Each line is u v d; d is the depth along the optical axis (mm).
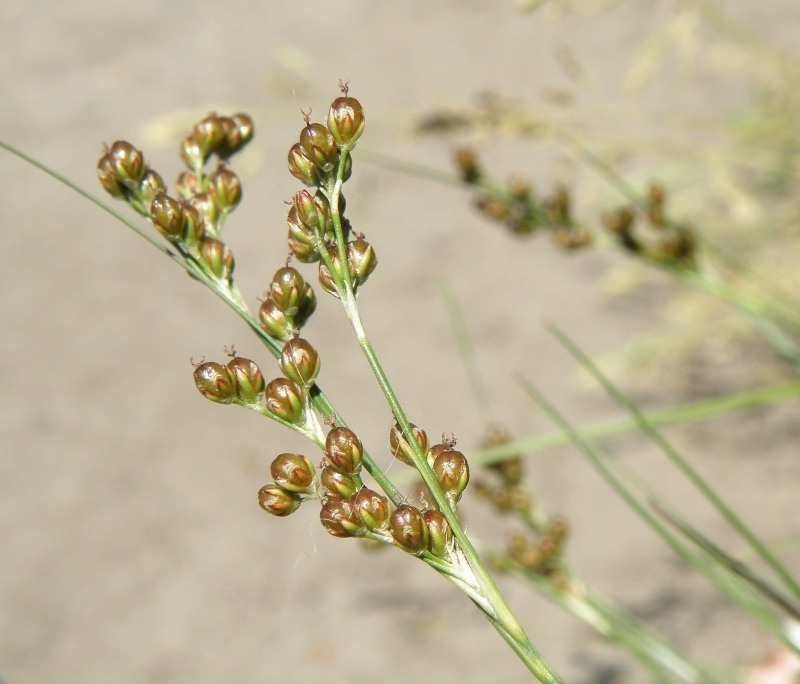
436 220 751
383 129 426
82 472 602
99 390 652
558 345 632
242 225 753
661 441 201
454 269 711
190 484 584
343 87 150
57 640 506
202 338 681
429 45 893
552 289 679
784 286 365
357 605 504
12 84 900
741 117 351
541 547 224
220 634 500
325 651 482
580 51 819
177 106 830
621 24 828
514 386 608
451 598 504
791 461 507
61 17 974
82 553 552
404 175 778
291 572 527
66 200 801
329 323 684
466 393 616
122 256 756
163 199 155
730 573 209
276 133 781
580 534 504
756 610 203
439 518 145
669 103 693
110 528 564
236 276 716
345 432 146
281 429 616
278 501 148
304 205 148
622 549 492
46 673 488
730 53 367
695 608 446
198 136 166
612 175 273
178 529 559
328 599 511
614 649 451
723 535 481
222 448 606
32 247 770
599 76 779
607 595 462
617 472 536
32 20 973
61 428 630
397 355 651
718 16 354
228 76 861
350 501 145
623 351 563
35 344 693
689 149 337
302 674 472
